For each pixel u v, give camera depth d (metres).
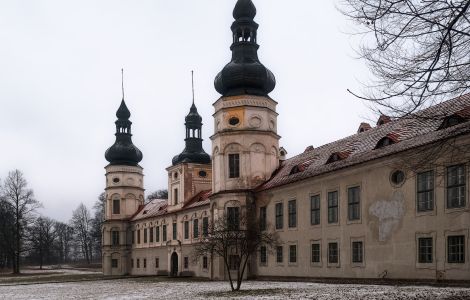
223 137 58.59
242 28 60.88
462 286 31.06
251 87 59.59
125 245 96.00
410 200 35.72
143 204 99.75
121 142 98.56
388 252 37.41
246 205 54.75
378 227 38.56
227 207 56.66
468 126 15.92
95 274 95.62
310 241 46.41
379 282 37.88
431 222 33.88
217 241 43.91
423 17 14.05
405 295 26.44
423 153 17.05
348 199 42.06
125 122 99.12
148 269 87.88
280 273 50.66
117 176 97.38
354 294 28.73
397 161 36.34
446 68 14.10
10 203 98.56
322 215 45.00
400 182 36.81
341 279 42.16
